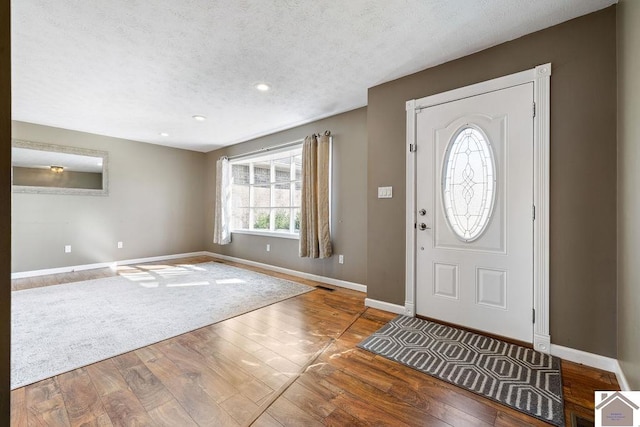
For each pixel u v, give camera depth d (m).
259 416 1.50
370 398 1.64
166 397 1.64
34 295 3.51
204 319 2.79
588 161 2.00
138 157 5.63
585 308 2.00
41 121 4.34
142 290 3.75
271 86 3.13
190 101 3.54
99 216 5.15
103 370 1.91
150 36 2.22
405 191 2.88
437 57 2.55
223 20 2.05
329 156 4.11
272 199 5.32
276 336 2.44
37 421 1.45
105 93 3.27
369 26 2.13
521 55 2.26
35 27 2.10
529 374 1.86
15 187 4.34
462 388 1.73
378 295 3.09
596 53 1.97
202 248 6.69
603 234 1.94
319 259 4.30
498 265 2.37
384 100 3.04
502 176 2.35
